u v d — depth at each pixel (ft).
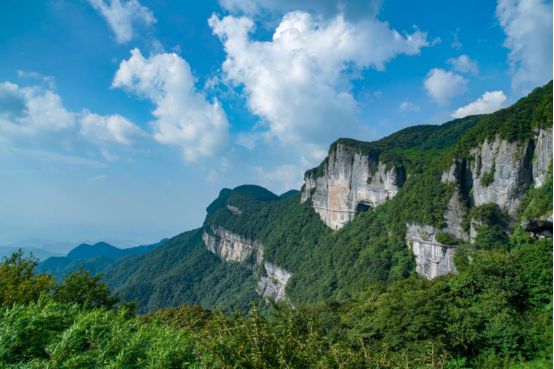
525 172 218.38
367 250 322.34
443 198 258.98
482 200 239.30
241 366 23.59
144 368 28.17
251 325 25.72
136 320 42.09
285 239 510.17
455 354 70.03
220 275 638.53
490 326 74.64
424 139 464.65
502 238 216.54
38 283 59.06
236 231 647.97
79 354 27.99
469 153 256.73
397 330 75.61
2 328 27.91
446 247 242.99
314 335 28.32
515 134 223.51
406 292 94.58
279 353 23.70
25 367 24.45
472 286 95.61
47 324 32.04
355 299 143.33
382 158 372.58
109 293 74.49
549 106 209.77
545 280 92.02
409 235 281.54
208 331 27.50
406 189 323.98
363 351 32.04
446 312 76.59
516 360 67.72
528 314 84.64
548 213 181.98
